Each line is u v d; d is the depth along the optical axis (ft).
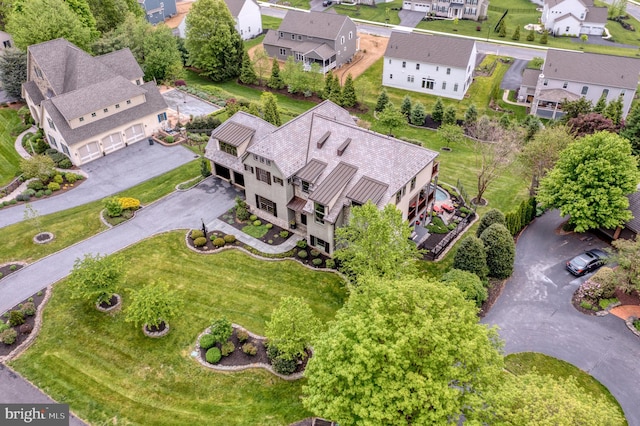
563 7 359.87
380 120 214.69
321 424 96.12
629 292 129.70
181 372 106.93
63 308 122.62
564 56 250.78
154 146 199.41
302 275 135.74
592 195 137.28
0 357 109.60
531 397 77.56
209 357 108.47
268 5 424.46
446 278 124.06
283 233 149.28
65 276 133.08
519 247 149.69
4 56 220.23
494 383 82.64
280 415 98.27
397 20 385.50
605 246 148.46
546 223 160.66
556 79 246.88
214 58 274.36
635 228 138.51
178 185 173.88
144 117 201.67
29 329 115.65
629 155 143.23
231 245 146.20
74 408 99.45
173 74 256.11
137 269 136.36
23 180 173.78
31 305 121.60
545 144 159.84
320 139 145.59
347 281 122.01
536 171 162.91
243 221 156.15
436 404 73.72
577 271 136.26
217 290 130.11
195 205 163.84
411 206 146.51
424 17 392.06
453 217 160.35
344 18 296.30
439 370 78.48
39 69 197.88
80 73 197.36
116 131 193.57
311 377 83.35
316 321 107.04
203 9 268.62
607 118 199.31
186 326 118.52
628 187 135.23
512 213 147.13
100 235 149.38
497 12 410.93
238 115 169.58
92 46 244.42
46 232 149.69
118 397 101.71
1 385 103.91
